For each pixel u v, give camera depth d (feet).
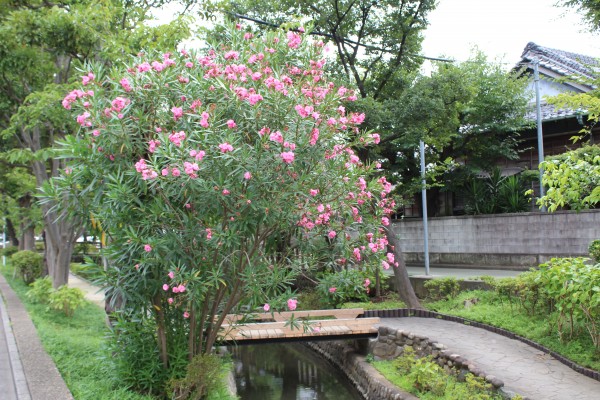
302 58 20.76
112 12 31.48
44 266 53.52
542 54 60.08
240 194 15.99
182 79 17.60
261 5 36.55
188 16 29.78
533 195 54.54
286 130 16.61
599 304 21.21
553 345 24.39
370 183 20.34
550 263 25.68
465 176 58.39
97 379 20.01
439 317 33.78
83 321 35.53
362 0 35.81
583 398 18.52
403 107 33.88
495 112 54.80
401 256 37.47
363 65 38.99
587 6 26.96
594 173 20.10
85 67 18.86
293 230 19.36
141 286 17.71
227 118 17.53
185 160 15.60
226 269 18.39
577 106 23.97
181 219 16.99
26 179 51.16
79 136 18.72
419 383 22.36
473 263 53.83
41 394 17.58
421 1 36.35
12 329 29.76
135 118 17.08
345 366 32.65
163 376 19.17
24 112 29.66
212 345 21.26
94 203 16.99
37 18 28.60
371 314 35.53
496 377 20.57
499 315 30.12
